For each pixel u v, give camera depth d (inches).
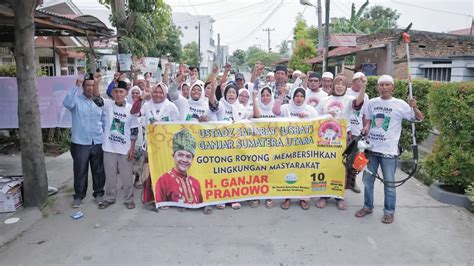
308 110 222.8
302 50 1101.7
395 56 601.0
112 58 983.6
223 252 161.3
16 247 167.2
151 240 172.7
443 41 607.5
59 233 180.7
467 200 210.1
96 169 218.4
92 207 213.8
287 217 199.0
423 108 305.4
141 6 440.8
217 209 210.1
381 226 187.3
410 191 240.1
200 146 207.3
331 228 185.3
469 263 152.0
